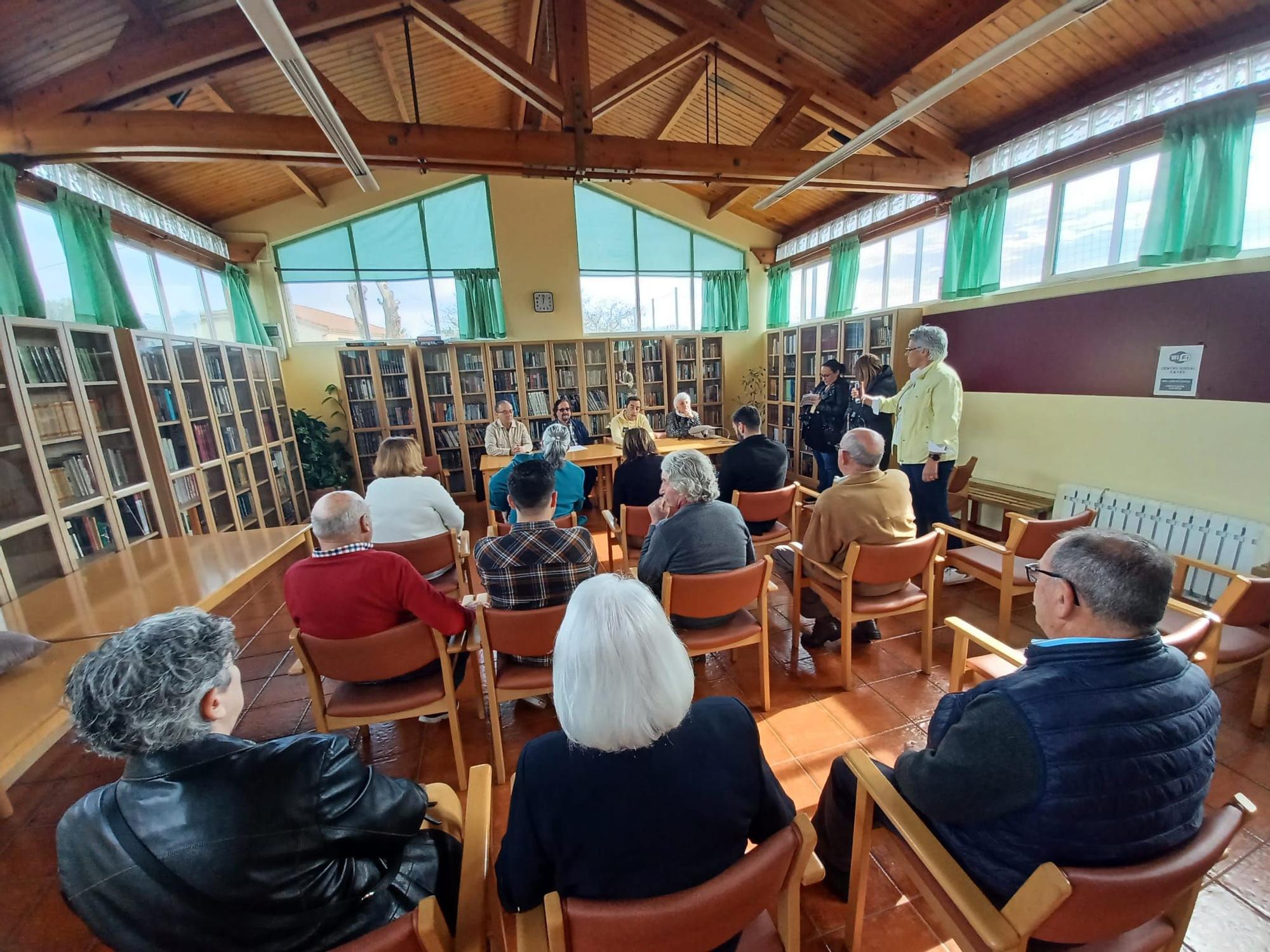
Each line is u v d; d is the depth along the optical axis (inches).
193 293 200.4
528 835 28.3
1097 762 29.4
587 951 26.6
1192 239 109.9
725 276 283.4
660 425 275.6
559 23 130.0
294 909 27.9
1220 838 29.9
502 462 173.9
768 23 141.7
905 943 48.1
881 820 44.6
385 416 238.1
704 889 26.0
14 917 55.1
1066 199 140.9
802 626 106.4
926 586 85.4
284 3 111.7
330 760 30.6
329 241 239.1
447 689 65.4
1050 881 27.8
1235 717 74.7
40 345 98.6
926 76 139.6
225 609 129.9
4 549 84.5
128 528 115.3
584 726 27.2
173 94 123.0
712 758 29.3
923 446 120.0
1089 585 33.1
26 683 54.6
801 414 224.8
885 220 206.4
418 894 36.0
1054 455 144.0
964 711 37.5
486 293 250.2
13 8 99.3
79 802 26.9
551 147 134.1
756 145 147.4
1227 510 109.0
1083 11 66.8
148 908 25.0
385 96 192.9
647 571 76.6
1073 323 136.6
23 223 125.2
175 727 27.0
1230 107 103.5
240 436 177.5
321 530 60.8
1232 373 106.8
